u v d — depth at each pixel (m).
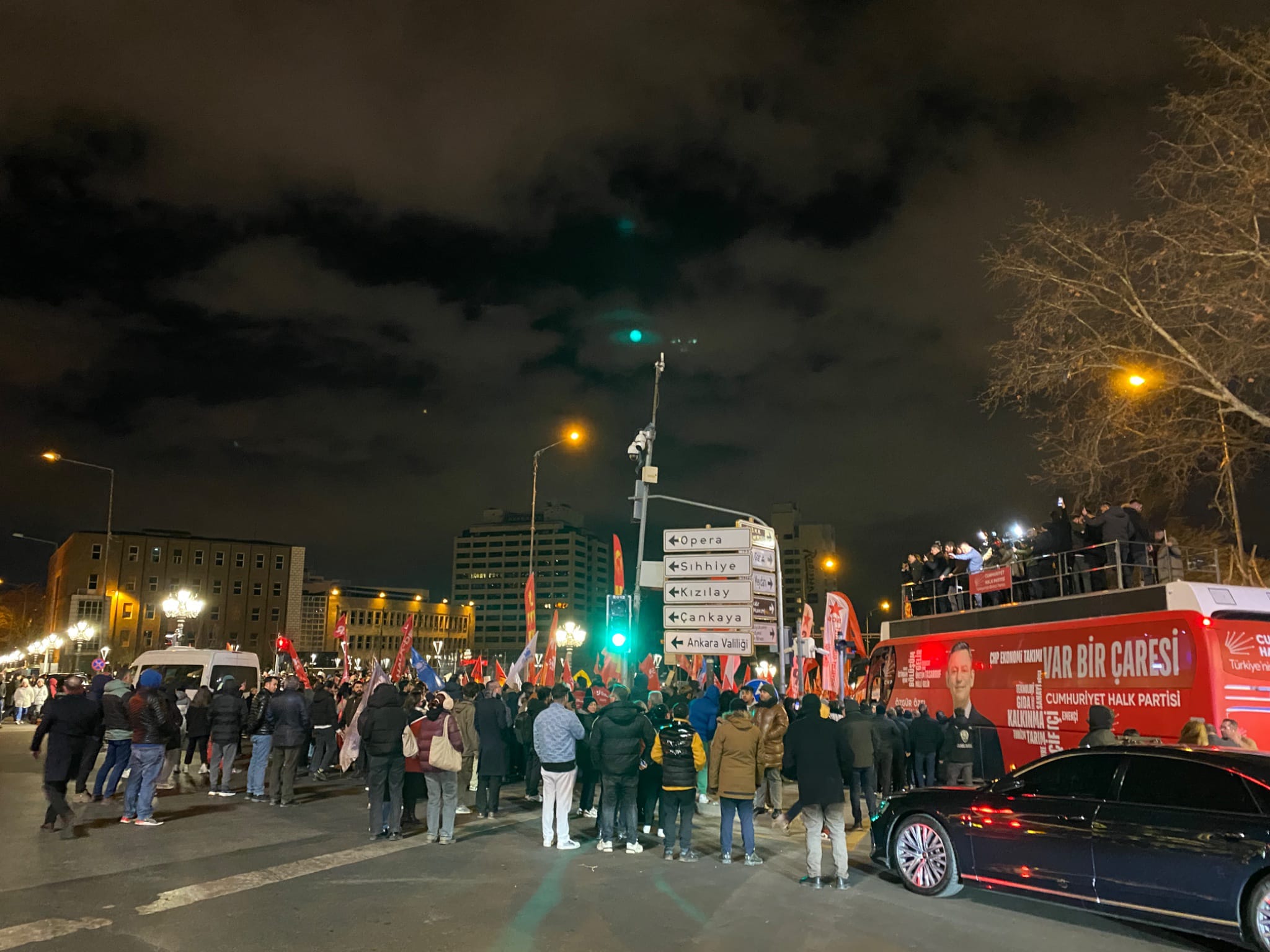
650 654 22.08
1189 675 11.20
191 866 9.42
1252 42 14.94
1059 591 15.37
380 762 11.39
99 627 97.56
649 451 20.75
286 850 10.46
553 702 11.37
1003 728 14.56
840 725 9.92
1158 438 17.98
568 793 11.16
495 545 186.38
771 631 19.72
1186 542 22.06
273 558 113.62
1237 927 6.87
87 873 9.02
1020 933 7.62
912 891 9.12
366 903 7.99
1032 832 8.24
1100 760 8.18
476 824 12.88
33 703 38.34
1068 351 17.34
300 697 14.49
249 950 6.56
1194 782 7.48
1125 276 16.53
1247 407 16.47
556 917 7.66
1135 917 7.47
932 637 17.08
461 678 22.97
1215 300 15.77
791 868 10.28
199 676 22.53
